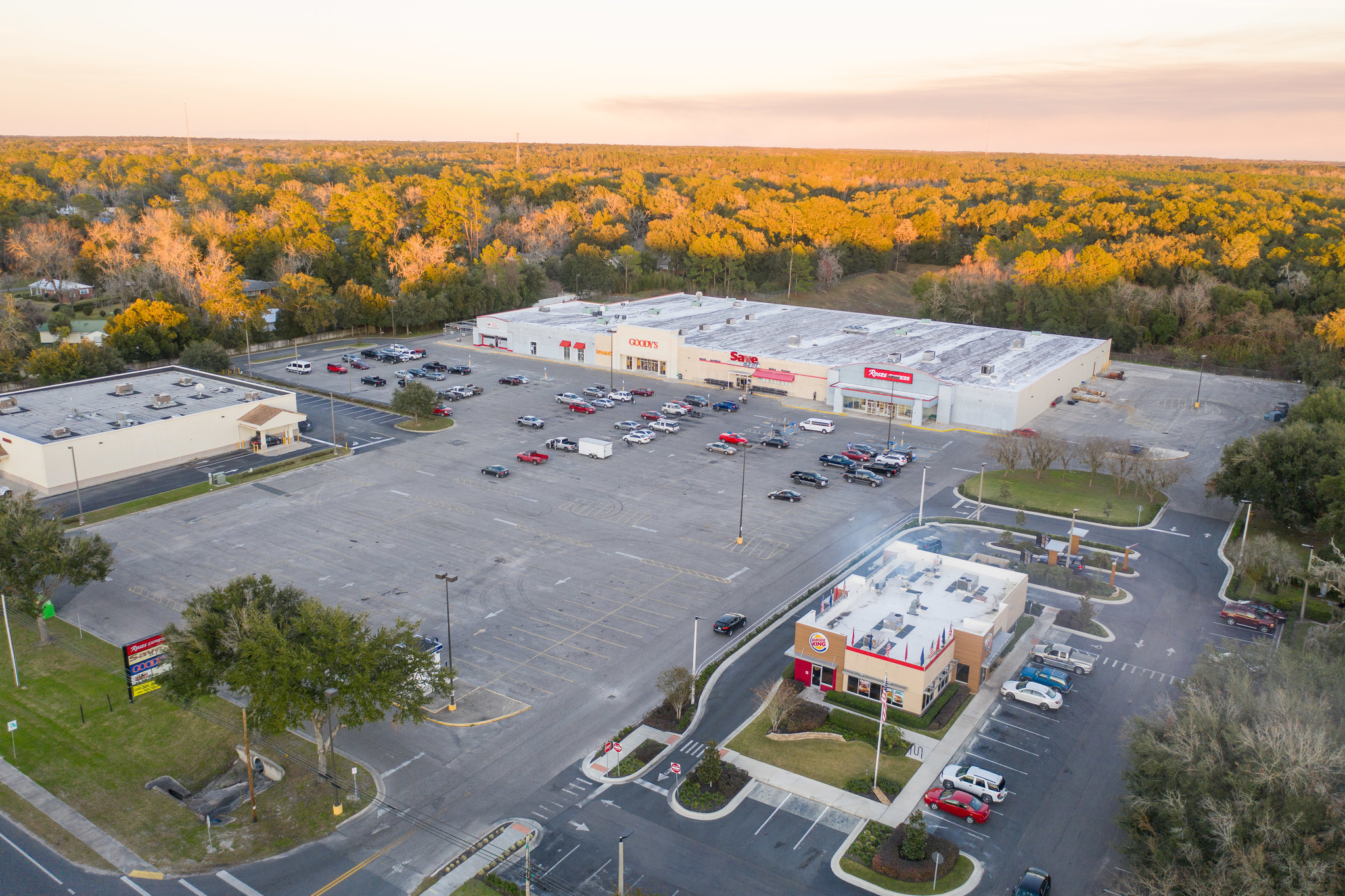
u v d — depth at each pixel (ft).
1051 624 239.30
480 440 393.50
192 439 364.58
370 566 267.39
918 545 285.64
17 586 213.66
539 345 563.07
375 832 160.56
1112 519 311.88
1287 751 133.80
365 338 614.34
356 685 163.22
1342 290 611.06
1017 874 151.12
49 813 166.40
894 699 199.21
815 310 643.04
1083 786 174.19
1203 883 130.11
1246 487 297.53
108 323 517.55
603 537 290.76
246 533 291.38
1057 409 455.22
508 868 151.12
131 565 266.57
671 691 192.54
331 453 373.20
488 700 200.75
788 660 220.23
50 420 354.13
